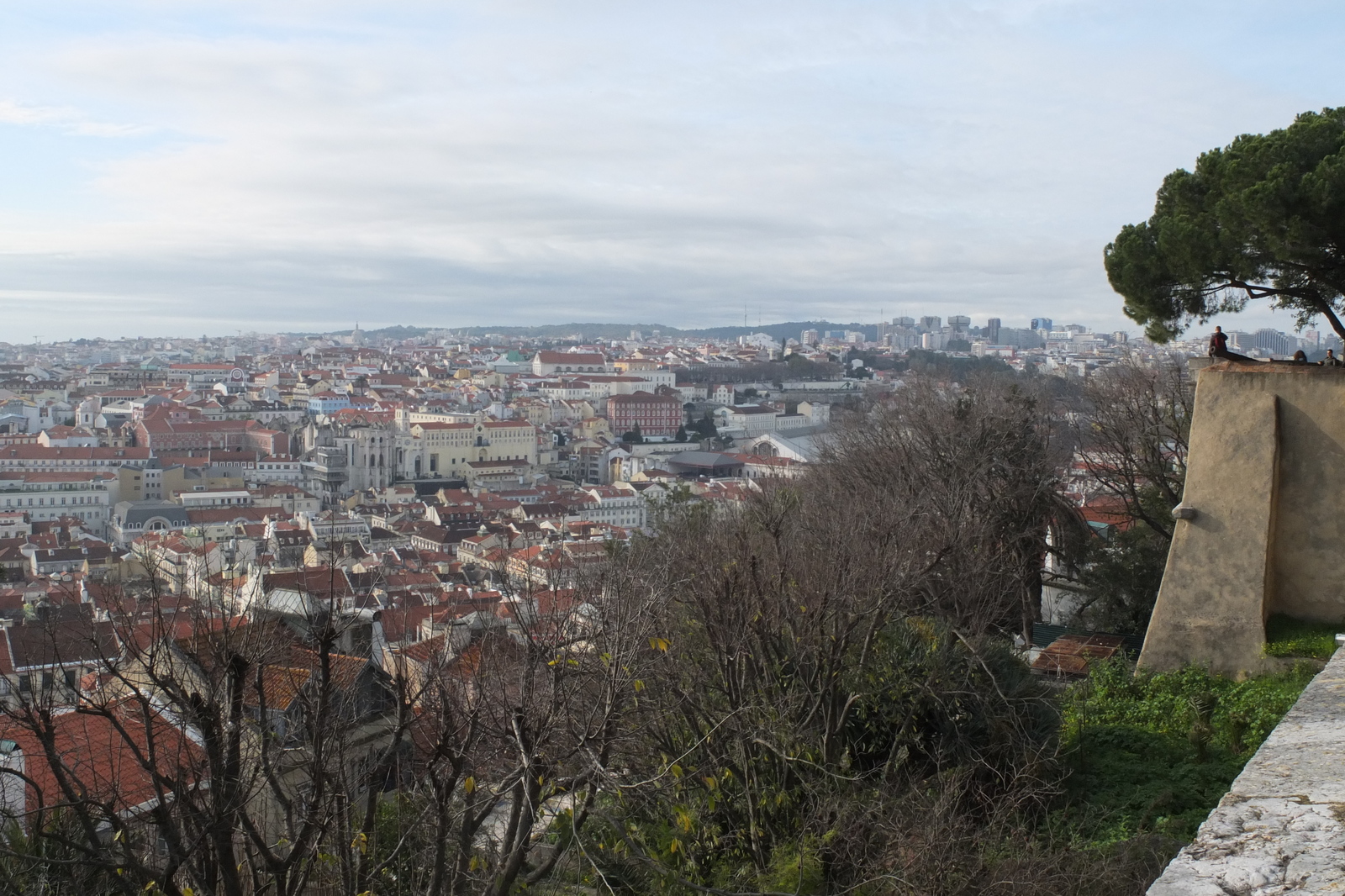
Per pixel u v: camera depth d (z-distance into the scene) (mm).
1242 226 20656
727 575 20641
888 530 24312
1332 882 5648
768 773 19406
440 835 14031
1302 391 20828
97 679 16984
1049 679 29781
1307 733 8273
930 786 19219
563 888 18078
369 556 107312
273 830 17969
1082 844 16766
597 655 16953
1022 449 41000
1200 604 21250
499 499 171500
